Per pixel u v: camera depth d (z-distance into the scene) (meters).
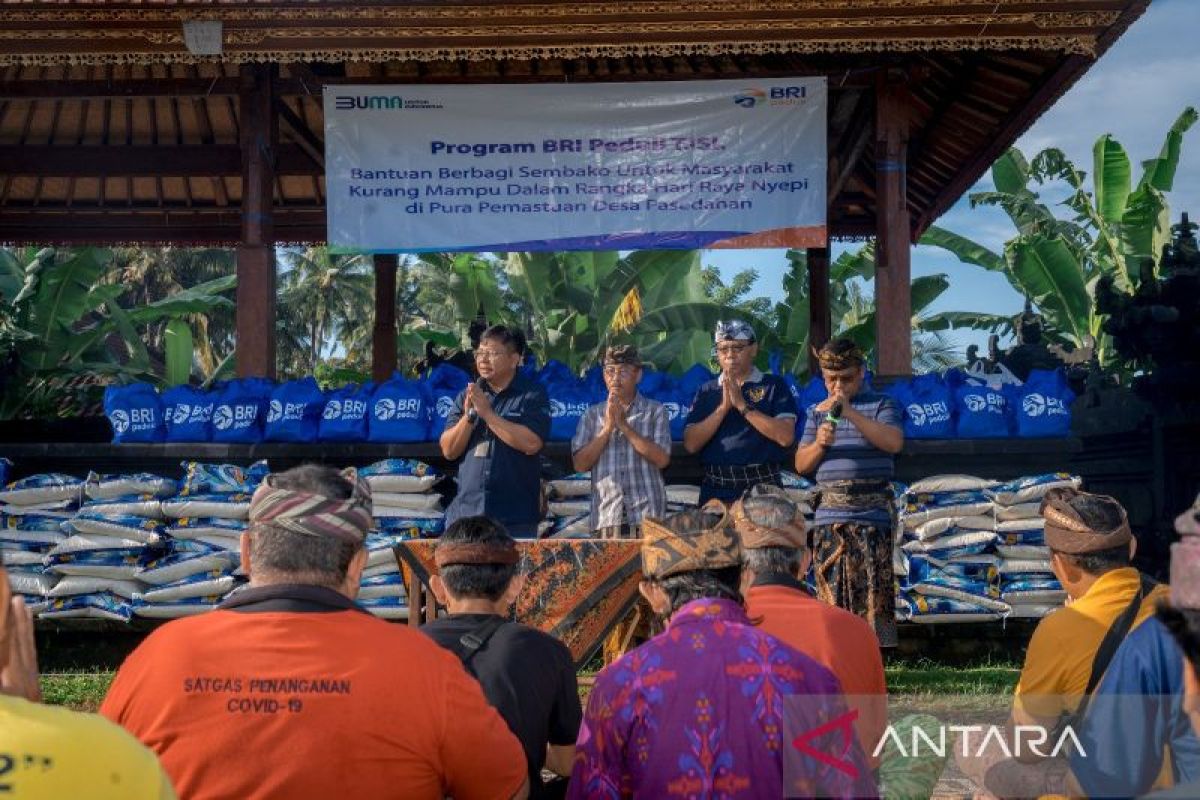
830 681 2.33
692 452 6.08
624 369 5.96
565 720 3.29
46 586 7.29
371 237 9.32
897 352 8.98
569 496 7.50
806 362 18.03
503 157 9.36
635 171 9.35
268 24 8.42
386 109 9.36
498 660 3.14
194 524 7.27
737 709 2.28
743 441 5.95
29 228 14.31
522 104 9.36
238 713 2.24
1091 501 2.72
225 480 7.40
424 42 8.50
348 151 9.36
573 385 7.99
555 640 3.33
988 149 11.30
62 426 10.11
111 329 19.69
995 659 7.30
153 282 43.25
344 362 33.62
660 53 8.56
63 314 18.44
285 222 14.55
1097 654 2.55
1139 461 9.41
